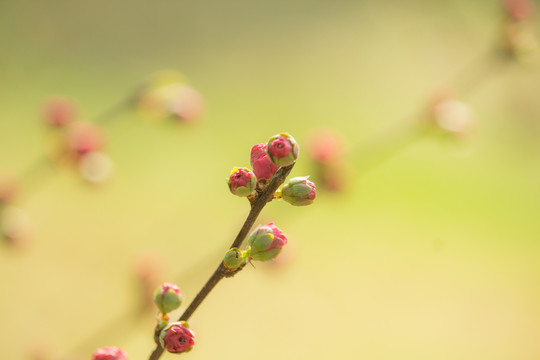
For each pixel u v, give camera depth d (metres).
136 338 1.24
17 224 0.81
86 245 1.54
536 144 2.38
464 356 1.63
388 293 1.77
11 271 1.39
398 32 2.81
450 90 0.88
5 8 1.86
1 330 1.19
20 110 2.06
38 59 2.13
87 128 0.80
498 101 2.30
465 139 0.87
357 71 2.78
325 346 1.55
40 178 0.99
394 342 1.62
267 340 1.52
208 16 2.88
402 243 1.94
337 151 0.83
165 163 2.01
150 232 1.63
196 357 1.43
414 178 2.24
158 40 2.67
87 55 2.46
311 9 3.03
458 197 2.22
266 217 0.79
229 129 2.34
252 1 2.96
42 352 0.84
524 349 1.67
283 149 0.54
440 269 1.89
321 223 1.90
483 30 1.67
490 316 1.76
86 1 2.51
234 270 0.55
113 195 1.77
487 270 1.92
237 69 2.69
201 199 1.86
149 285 0.75
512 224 2.15
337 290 1.72
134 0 2.68
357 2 2.97
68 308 1.32
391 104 2.69
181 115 0.80
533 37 0.87
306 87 2.71
